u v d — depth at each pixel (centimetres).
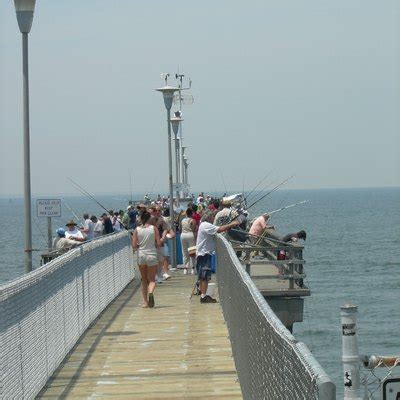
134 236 1997
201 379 1262
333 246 8575
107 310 1964
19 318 1043
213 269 2261
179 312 1909
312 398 536
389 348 2997
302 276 2075
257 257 2592
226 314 1675
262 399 820
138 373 1305
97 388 1217
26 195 1786
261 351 825
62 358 1385
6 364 958
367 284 5112
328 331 3284
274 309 2089
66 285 1446
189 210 2770
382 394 754
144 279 2000
